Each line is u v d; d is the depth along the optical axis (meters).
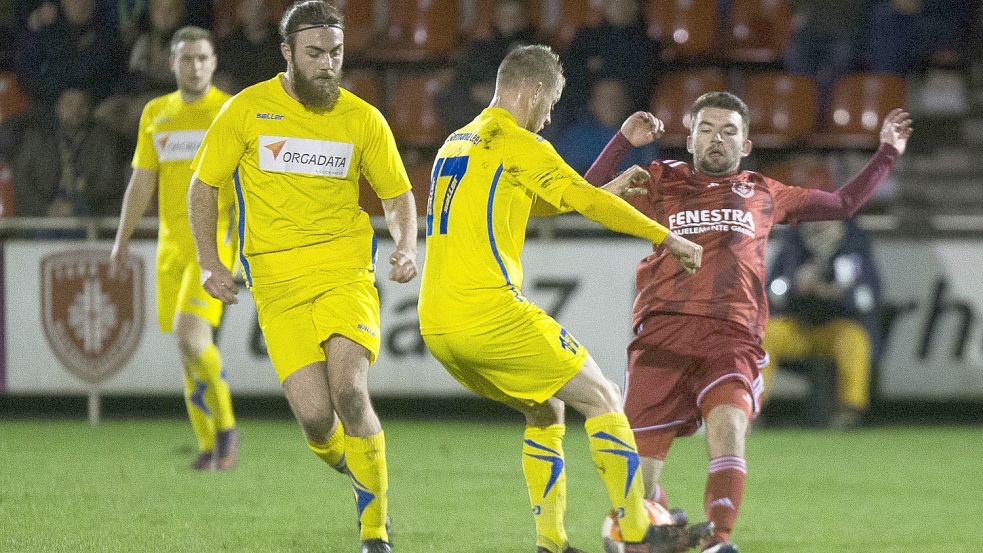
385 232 36.53
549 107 16.94
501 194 16.05
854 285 34.97
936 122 47.19
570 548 17.14
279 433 33.59
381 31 47.69
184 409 39.16
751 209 18.34
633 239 35.47
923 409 39.66
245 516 21.78
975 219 36.47
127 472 26.69
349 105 17.81
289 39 17.34
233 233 25.44
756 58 47.44
